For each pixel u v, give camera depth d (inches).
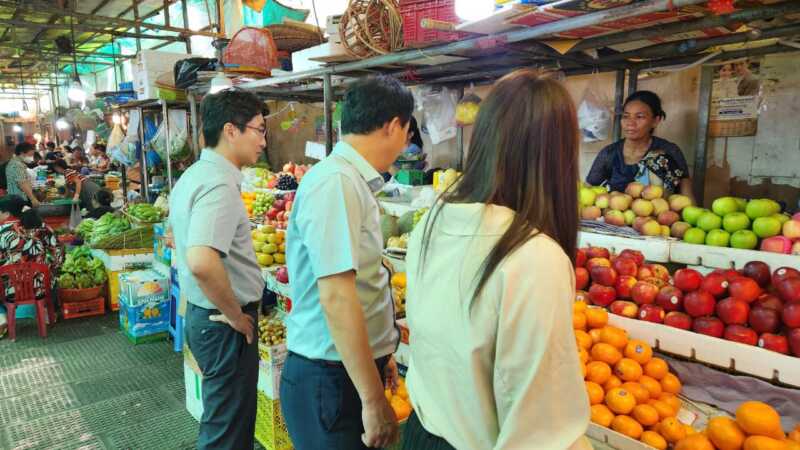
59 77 713.6
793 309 61.7
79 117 408.8
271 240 126.2
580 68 118.4
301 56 128.3
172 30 292.4
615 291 78.9
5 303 169.9
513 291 31.9
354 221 53.9
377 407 54.0
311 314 60.4
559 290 31.9
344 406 60.5
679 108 126.1
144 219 206.1
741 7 63.5
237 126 80.5
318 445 61.3
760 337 64.4
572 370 32.5
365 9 102.0
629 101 105.0
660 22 70.7
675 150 105.3
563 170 34.8
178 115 228.1
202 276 74.5
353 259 52.7
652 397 68.1
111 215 219.9
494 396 34.8
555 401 32.1
